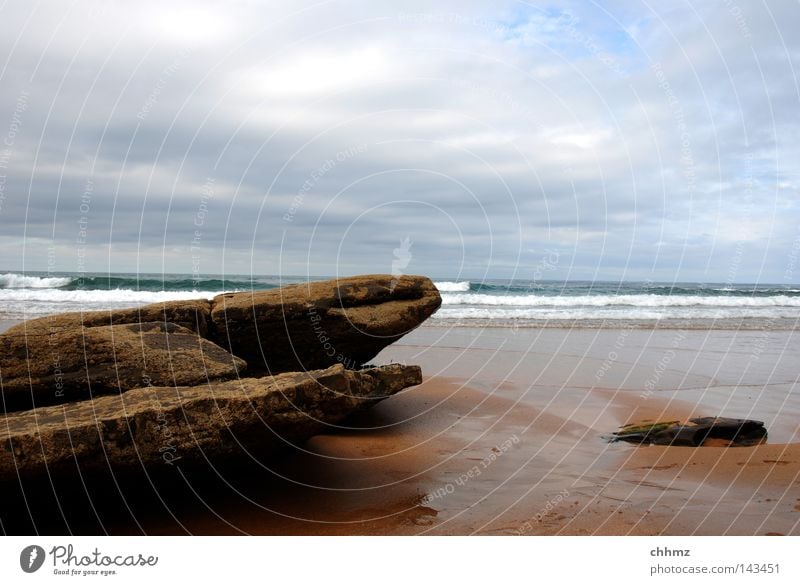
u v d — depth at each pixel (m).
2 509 4.70
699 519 5.01
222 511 5.32
